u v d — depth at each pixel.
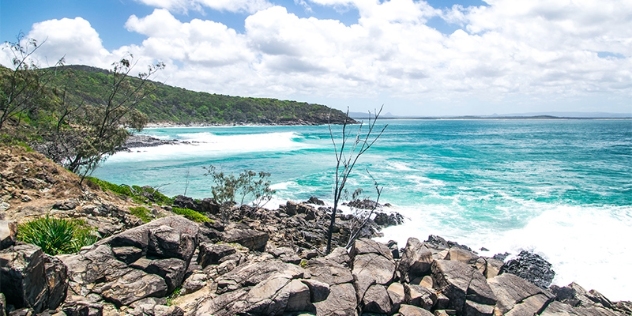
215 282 9.62
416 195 34.00
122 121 26.92
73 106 32.22
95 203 17.00
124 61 25.22
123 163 50.38
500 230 24.34
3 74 24.14
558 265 19.09
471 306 9.67
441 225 25.62
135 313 7.86
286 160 55.97
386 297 9.48
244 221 24.45
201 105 199.75
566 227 24.28
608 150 71.69
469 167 50.53
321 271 10.16
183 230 10.58
